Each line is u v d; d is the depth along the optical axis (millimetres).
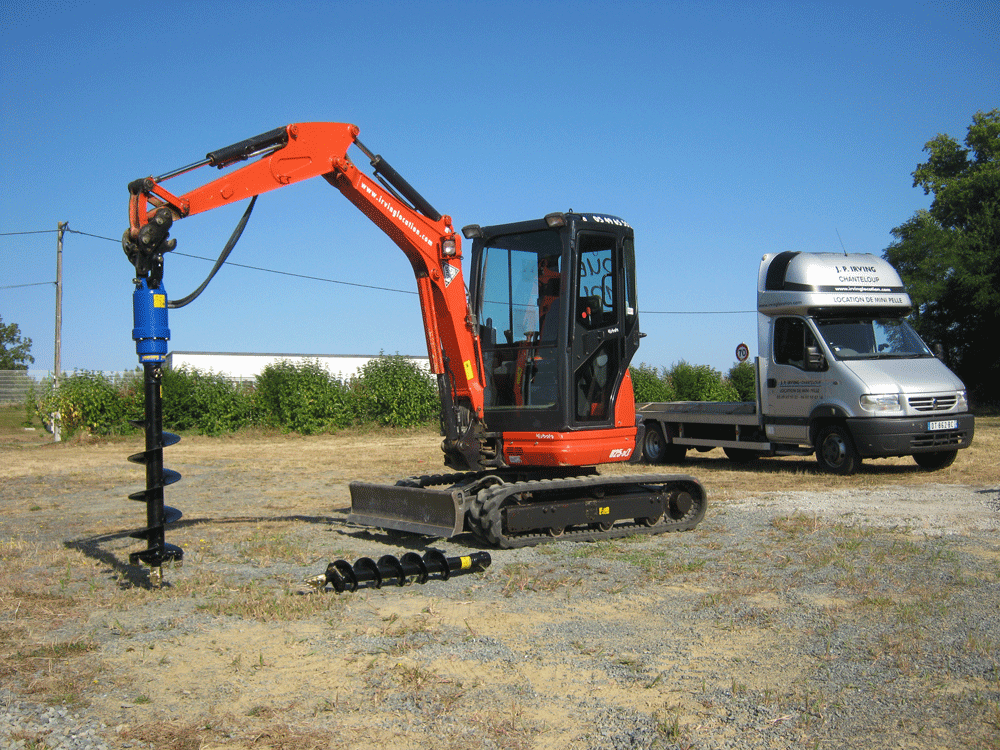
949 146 45500
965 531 8258
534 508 7836
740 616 5465
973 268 36438
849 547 7523
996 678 4270
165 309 6375
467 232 8836
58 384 28969
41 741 3607
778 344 14656
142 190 6355
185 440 26109
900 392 13047
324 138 7441
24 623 5375
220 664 4613
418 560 6477
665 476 8664
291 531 8844
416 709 3971
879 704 3977
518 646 4902
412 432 28609
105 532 9055
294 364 29281
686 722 3801
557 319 8203
